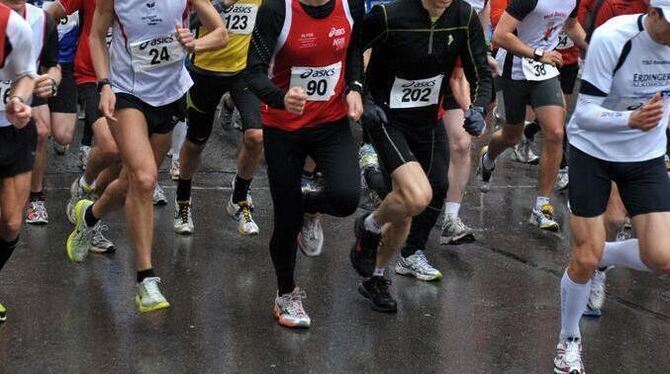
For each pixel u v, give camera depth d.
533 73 8.30
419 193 5.98
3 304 6.40
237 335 6.06
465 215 8.86
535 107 8.40
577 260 5.59
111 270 7.08
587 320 6.62
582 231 5.58
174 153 9.31
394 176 6.09
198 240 7.82
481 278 7.27
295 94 5.43
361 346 6.00
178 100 6.50
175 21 6.26
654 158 5.57
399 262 7.25
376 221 6.28
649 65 5.34
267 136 5.93
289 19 5.62
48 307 6.38
